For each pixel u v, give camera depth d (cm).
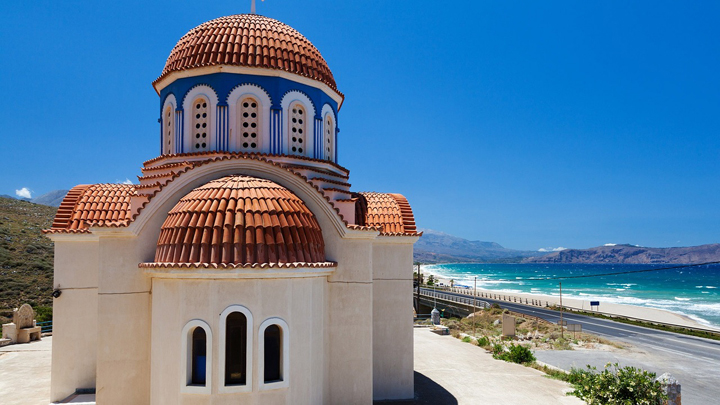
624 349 3659
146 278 1378
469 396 1762
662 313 7656
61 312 1609
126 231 1359
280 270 1238
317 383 1377
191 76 1700
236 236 1247
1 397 1677
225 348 1210
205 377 1210
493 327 4453
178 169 1619
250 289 1227
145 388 1361
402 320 1736
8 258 5012
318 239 1416
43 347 2520
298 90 1759
